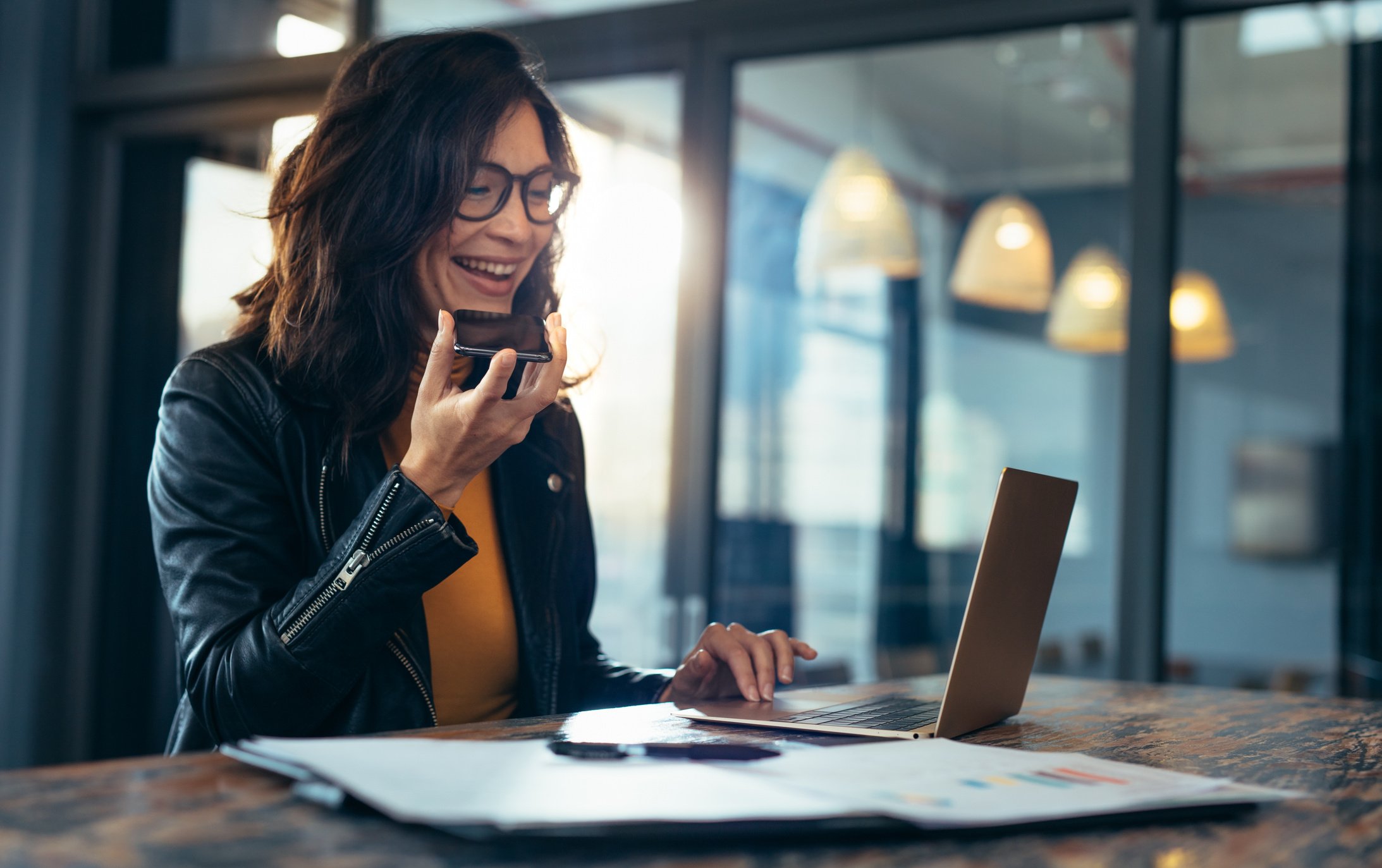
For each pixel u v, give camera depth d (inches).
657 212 116.4
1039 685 52.6
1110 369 196.4
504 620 50.4
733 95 116.8
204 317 139.6
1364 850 22.6
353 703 43.3
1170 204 98.6
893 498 150.9
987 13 104.7
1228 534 245.4
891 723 34.6
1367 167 114.2
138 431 142.2
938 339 175.6
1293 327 239.1
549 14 121.2
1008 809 22.7
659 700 46.9
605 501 116.6
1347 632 116.1
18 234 139.5
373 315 46.7
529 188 50.0
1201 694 51.0
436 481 38.1
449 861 19.7
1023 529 35.9
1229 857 21.8
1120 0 100.0
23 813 22.0
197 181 140.6
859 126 142.9
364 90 48.3
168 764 27.1
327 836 21.0
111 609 141.0
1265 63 186.1
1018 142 183.5
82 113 143.6
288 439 45.3
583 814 20.7
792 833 21.6
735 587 118.3
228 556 42.0
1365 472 115.0
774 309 124.2
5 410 137.9
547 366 37.9
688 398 114.3
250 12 136.5
